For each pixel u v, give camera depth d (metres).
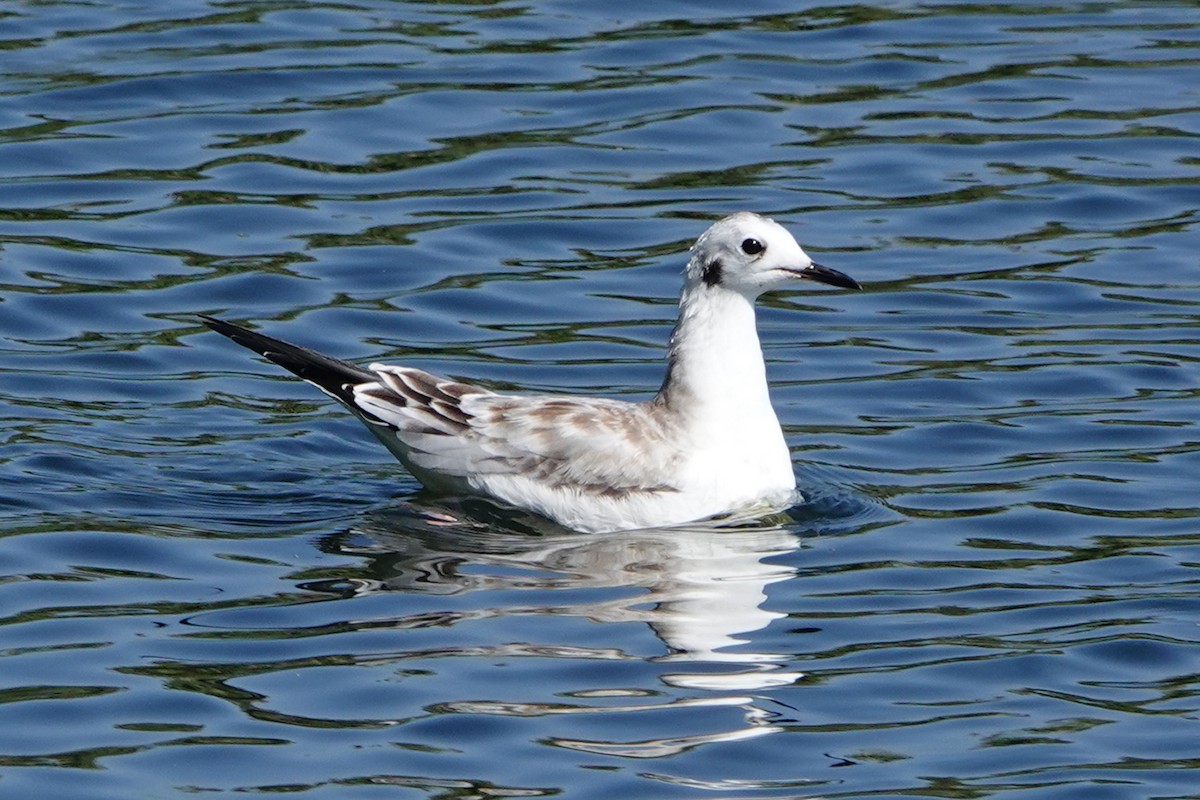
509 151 22.95
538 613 13.51
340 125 23.41
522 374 18.42
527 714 12.05
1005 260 20.92
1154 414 17.53
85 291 19.75
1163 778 11.43
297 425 17.36
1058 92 24.61
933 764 11.56
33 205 21.44
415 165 22.66
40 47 25.12
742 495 15.48
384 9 26.89
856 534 15.16
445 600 13.71
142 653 12.80
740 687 12.48
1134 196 22.16
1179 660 12.95
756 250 15.38
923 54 25.69
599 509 15.23
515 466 15.38
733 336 15.59
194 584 13.91
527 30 26.27
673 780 11.35
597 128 23.55
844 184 22.41
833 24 26.64
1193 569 14.41
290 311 19.55
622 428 15.44
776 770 11.48
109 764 11.45
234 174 22.25
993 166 22.81
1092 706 12.33
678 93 24.42
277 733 11.81
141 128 23.19
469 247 20.95
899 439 17.19
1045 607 13.77
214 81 24.33
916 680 12.64
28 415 17.14
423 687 12.36
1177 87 24.72
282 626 13.23
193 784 11.26
